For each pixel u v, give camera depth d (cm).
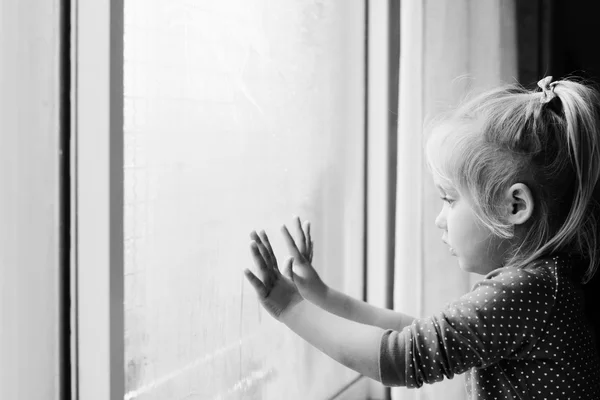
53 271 69
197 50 93
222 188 100
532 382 91
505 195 93
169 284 89
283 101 117
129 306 83
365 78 148
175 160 90
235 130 103
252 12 106
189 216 93
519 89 105
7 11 64
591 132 96
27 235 67
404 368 87
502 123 95
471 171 94
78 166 71
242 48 104
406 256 141
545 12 174
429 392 142
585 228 106
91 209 71
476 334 87
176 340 91
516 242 95
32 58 66
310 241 105
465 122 98
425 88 139
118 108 72
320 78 130
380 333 88
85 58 70
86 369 72
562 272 94
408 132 139
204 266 96
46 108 68
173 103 89
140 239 84
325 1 131
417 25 138
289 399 121
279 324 117
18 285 66
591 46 178
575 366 92
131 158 82
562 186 95
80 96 71
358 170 147
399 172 141
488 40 152
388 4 146
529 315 89
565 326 91
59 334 70
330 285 138
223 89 99
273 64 113
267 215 113
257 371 111
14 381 66
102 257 72
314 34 127
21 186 66
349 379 145
